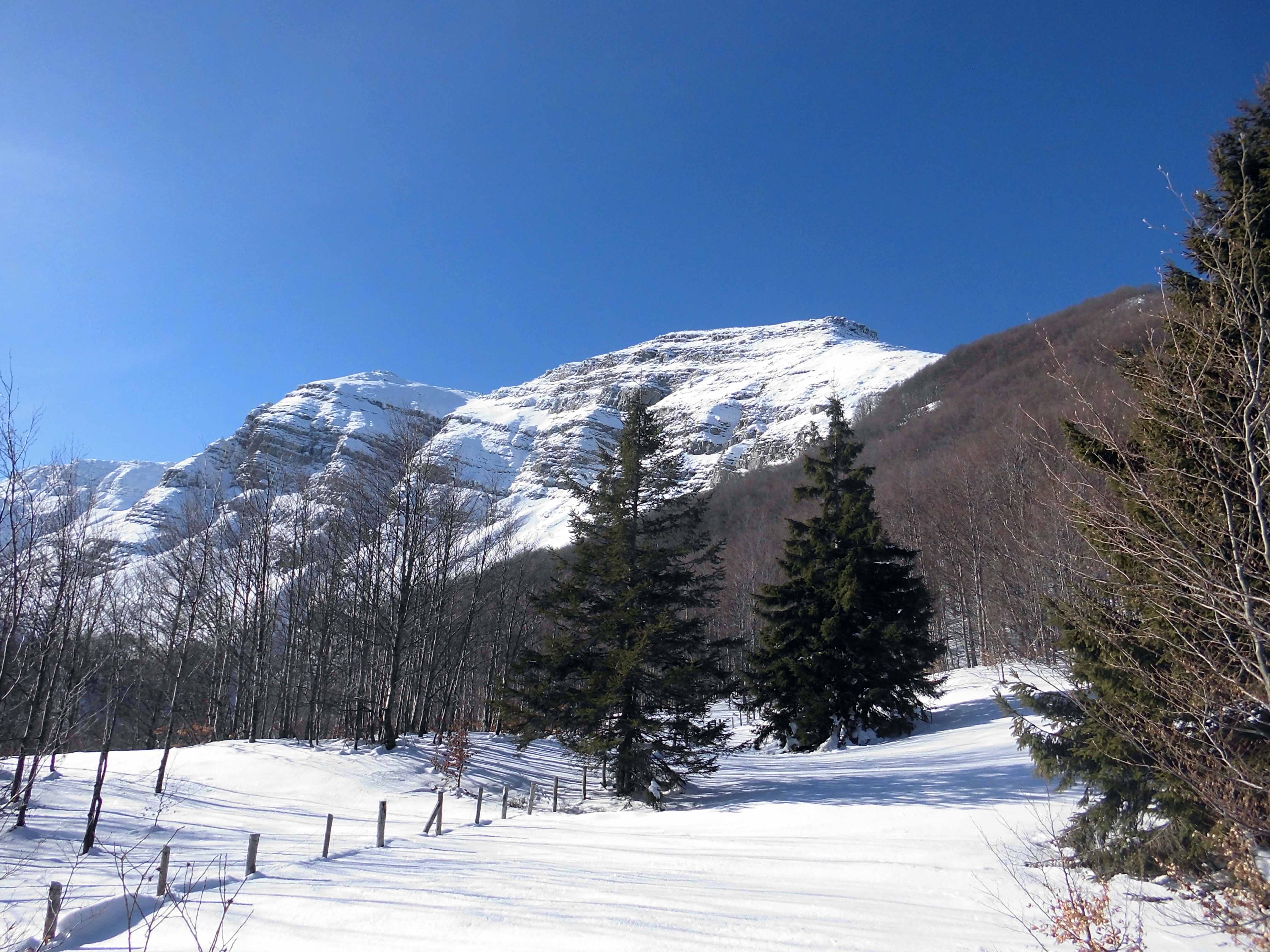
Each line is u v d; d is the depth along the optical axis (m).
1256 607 5.24
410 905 9.23
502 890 9.90
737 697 31.30
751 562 58.47
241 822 18.66
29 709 17.20
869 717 27.92
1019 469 23.56
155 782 21.92
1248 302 5.02
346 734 32.12
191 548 32.59
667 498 22.14
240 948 8.26
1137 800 8.29
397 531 30.53
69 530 17.02
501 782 24.91
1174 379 5.95
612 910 8.66
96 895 10.66
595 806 20.80
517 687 21.28
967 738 23.41
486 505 44.75
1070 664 9.09
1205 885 7.25
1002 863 9.62
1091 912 6.58
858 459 83.12
